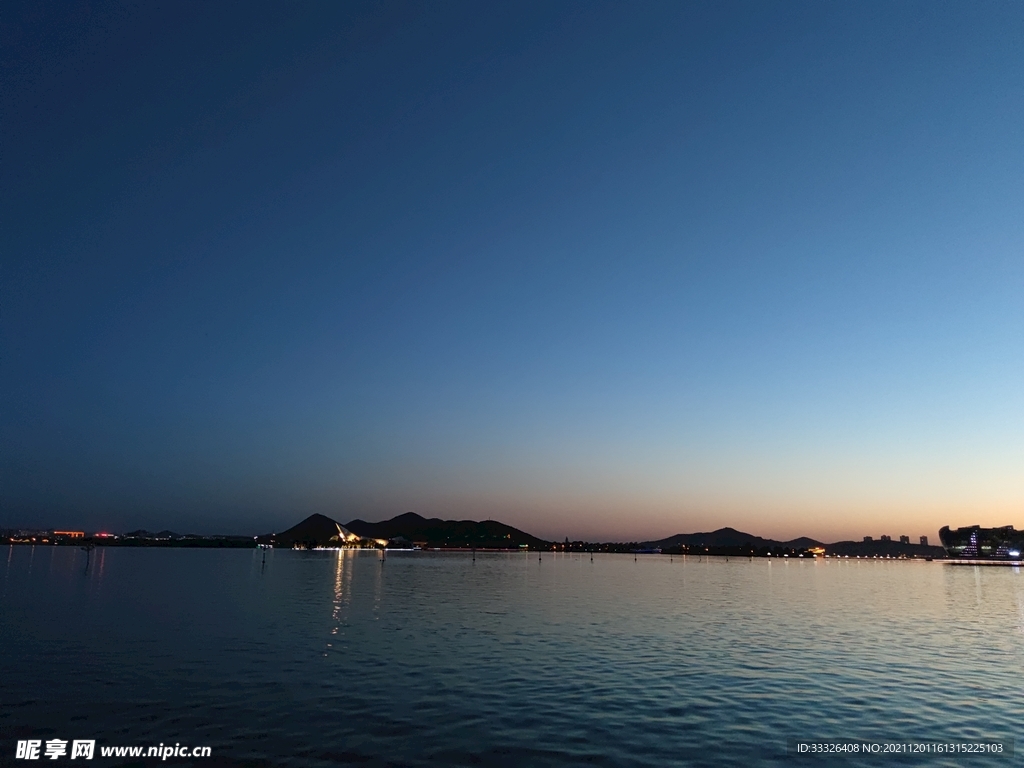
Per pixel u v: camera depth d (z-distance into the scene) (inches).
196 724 1090.1
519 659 1683.1
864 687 1433.3
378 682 1393.9
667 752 1006.4
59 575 5147.6
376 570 6963.6
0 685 1325.0
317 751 977.5
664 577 6761.8
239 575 5541.3
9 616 2410.2
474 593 3865.7
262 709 1178.0
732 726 1136.2
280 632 2079.2
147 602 3009.4
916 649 1978.3
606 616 2731.3
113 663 1546.5
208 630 2102.6
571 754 989.2
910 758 996.6
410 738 1042.7
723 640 2090.3
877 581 6820.9
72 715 1129.4
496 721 1137.4
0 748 970.7
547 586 4714.6
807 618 2822.3
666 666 1624.0
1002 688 1445.6
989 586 6063.0
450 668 1551.4
